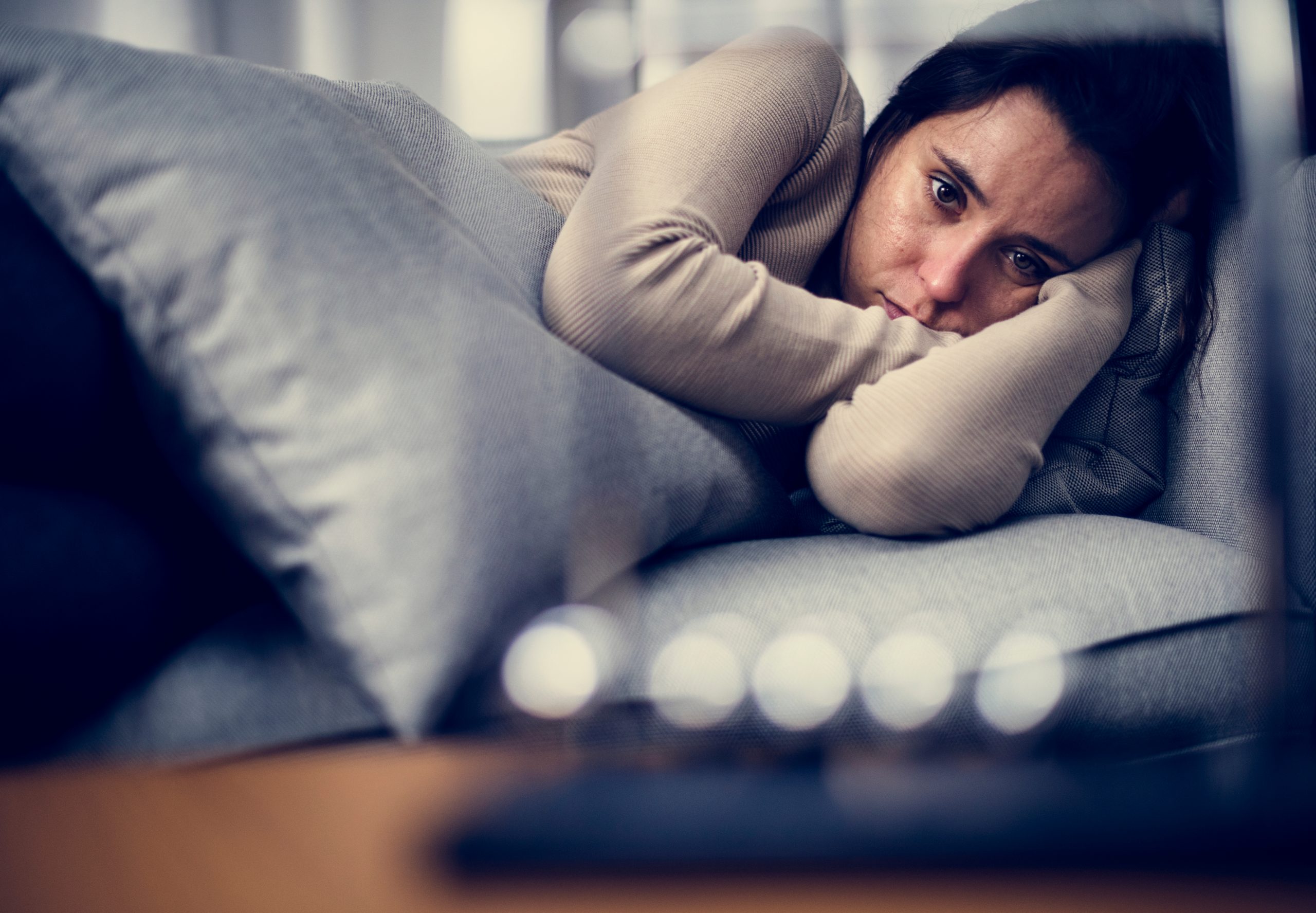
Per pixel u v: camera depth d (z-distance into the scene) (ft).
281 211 1.45
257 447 1.40
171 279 1.40
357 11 5.00
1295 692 1.16
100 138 1.43
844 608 1.64
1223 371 2.42
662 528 1.76
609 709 1.48
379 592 1.33
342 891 0.78
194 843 0.88
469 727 1.42
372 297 1.46
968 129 2.36
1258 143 1.28
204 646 1.46
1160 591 1.75
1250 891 0.83
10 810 0.94
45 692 1.28
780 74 2.32
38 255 1.40
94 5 4.58
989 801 0.86
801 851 0.82
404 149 1.94
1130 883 0.82
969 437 1.97
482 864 0.82
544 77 5.01
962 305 2.46
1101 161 2.33
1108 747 1.62
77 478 1.46
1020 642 1.60
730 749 1.39
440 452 1.38
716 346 1.91
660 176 2.04
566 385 1.62
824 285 2.70
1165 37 2.40
